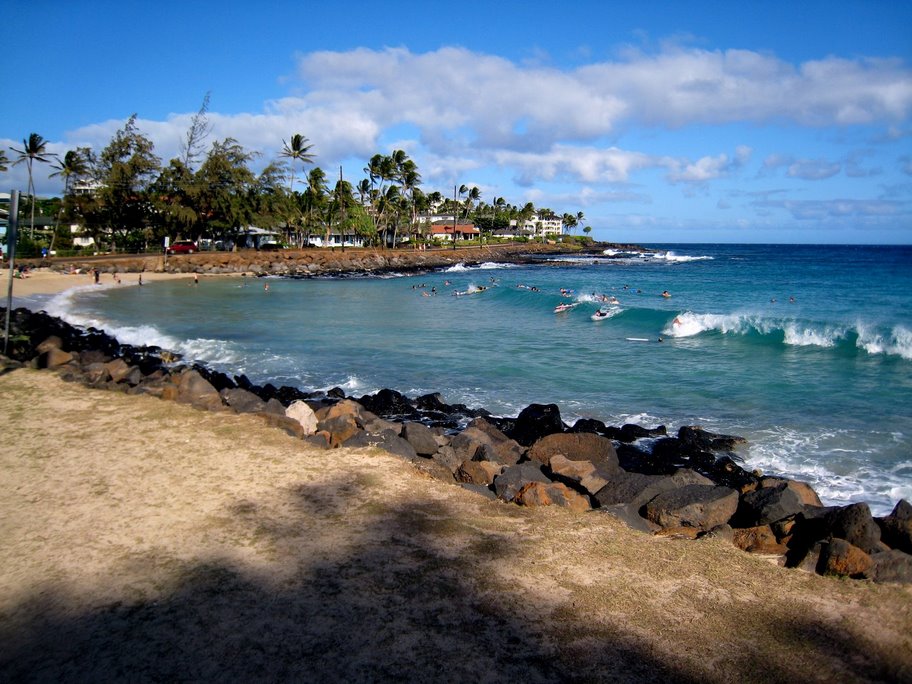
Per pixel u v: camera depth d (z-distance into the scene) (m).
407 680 4.71
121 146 66.12
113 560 6.49
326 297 44.38
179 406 12.70
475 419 14.09
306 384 18.97
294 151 82.50
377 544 6.89
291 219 83.44
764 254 133.88
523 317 33.41
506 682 4.71
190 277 59.50
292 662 4.93
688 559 6.71
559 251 130.25
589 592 5.97
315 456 9.88
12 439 10.38
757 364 20.61
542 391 17.95
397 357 22.77
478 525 7.46
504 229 153.25
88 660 4.95
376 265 76.31
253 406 13.66
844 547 6.53
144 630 5.33
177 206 65.62
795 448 12.88
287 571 6.29
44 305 36.56
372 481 8.82
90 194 67.56
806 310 33.88
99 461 9.42
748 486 10.19
